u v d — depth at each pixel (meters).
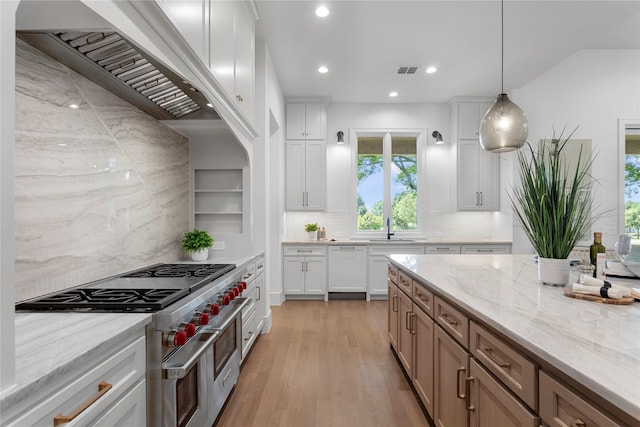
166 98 2.06
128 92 1.83
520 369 1.01
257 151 3.50
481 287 1.64
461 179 4.97
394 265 2.71
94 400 0.88
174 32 1.39
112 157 1.84
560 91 4.64
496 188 4.96
